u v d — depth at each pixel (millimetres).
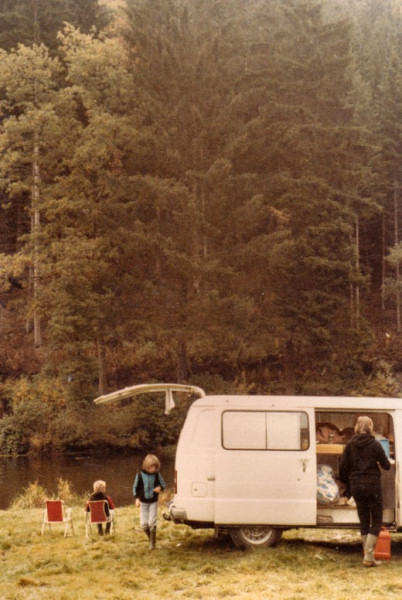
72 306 41469
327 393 46156
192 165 42188
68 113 46156
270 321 41031
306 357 43219
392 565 10414
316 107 47406
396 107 60344
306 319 40594
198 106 43094
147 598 8891
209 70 43375
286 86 46875
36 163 46562
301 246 41625
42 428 41438
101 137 42531
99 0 62125
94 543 12688
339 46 47781
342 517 11516
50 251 43969
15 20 56469
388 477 11820
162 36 43719
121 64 45781
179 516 11531
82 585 9664
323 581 9516
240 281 41219
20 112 54469
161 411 42469
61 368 43469
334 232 42906
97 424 41094
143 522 11812
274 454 11477
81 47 46906
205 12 45500
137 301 40844
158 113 42625
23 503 21609
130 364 48625
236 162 43844
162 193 40375
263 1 52469
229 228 41344
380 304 61344
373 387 46469
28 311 46719
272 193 44594
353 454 10578
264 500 11383
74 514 16719
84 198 43219
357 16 82375
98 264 41406
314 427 11539
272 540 11555
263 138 43750
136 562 10922
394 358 52031
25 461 38062
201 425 11742
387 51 69250
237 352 42562
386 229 63562
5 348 49562
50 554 11945
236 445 11539
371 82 65625
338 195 45094
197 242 41500
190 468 11625
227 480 11453
